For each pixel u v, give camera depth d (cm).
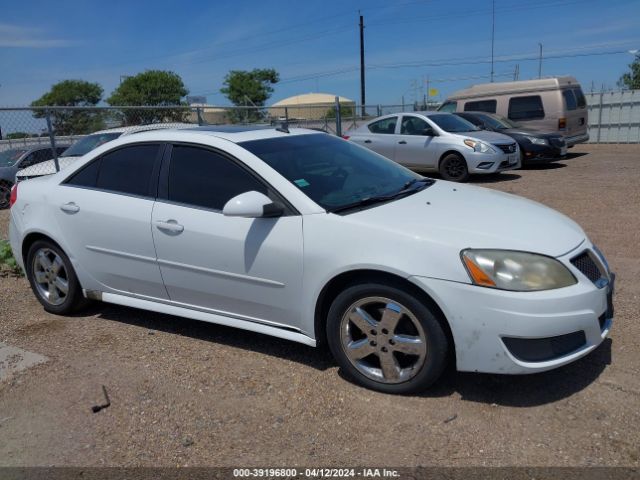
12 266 624
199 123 1223
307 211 353
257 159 380
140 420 326
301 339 364
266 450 294
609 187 1038
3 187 1188
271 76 5097
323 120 1770
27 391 364
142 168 425
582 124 1593
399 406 327
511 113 1559
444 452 285
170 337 437
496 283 304
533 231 336
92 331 454
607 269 353
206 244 382
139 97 4381
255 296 374
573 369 358
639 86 3656
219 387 358
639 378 343
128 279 432
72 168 467
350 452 289
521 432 297
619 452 278
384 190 402
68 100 4416
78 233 448
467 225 334
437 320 317
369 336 338
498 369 309
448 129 1228
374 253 325
